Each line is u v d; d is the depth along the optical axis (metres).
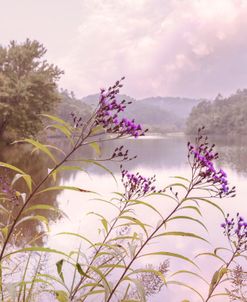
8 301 1.94
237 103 195.12
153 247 7.65
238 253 2.56
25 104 34.03
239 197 14.91
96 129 1.86
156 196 14.38
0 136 37.66
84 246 6.59
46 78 38.28
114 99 1.89
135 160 34.44
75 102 145.75
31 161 24.12
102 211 10.72
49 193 12.55
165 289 5.39
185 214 11.52
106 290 1.70
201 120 185.75
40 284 3.40
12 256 3.78
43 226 7.66
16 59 38.03
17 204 2.88
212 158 2.30
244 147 62.22
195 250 7.80
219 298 5.24
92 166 25.80
